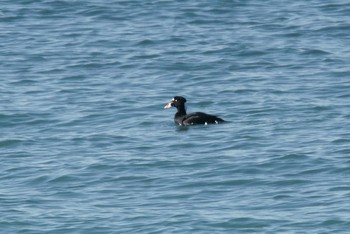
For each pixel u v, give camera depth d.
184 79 48.88
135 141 38.62
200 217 30.25
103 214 30.77
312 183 32.94
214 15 60.97
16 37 57.31
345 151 36.03
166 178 33.97
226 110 43.19
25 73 50.38
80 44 55.69
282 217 30.05
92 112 43.22
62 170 35.09
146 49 54.41
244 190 32.56
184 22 59.59
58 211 31.14
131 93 46.41
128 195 32.47
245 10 61.94
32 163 36.03
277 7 62.53
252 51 53.25
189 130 39.81
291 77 48.53
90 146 38.12
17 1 64.31
